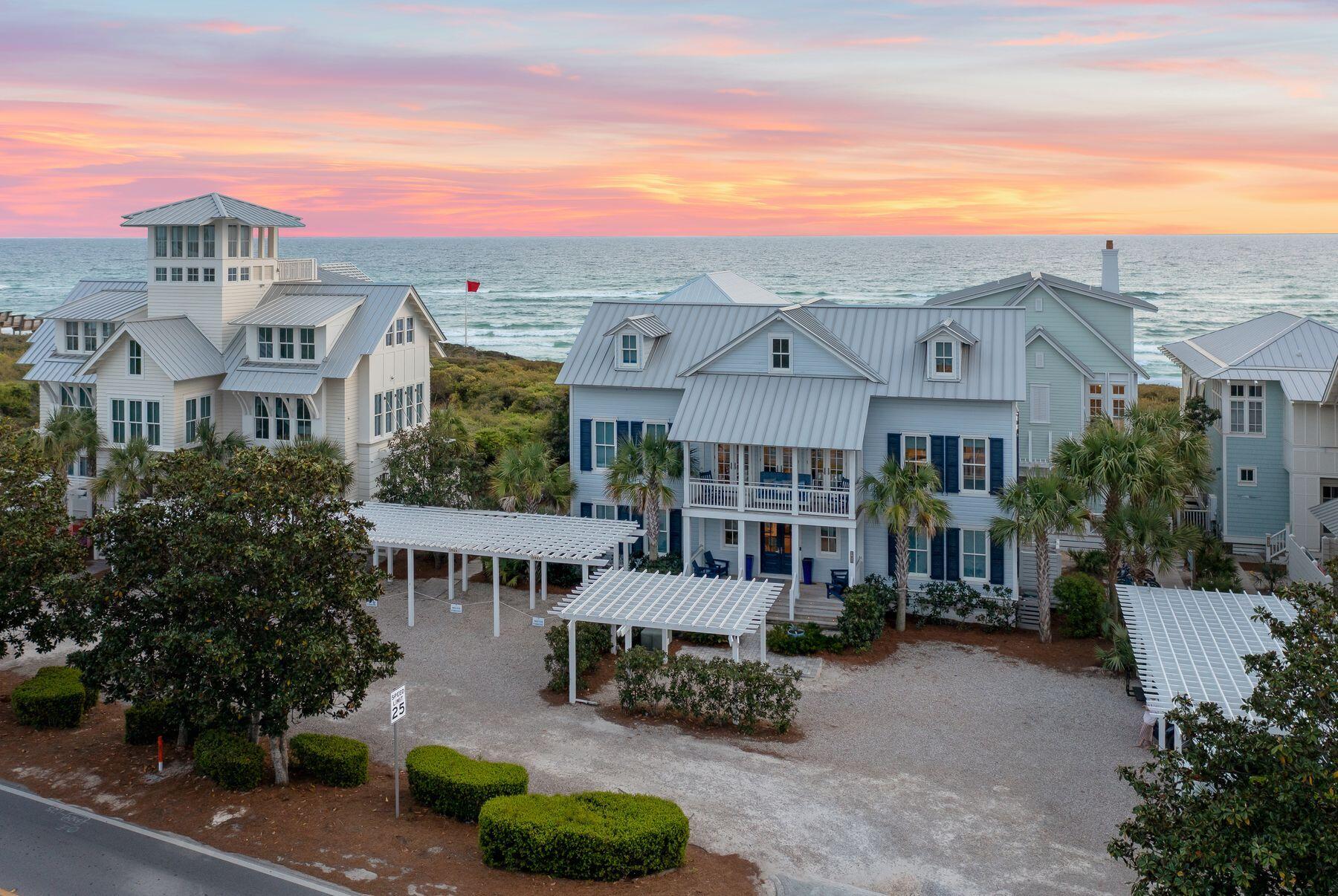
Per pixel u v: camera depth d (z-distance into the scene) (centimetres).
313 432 4466
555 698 3027
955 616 3675
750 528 3962
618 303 4409
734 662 2892
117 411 4450
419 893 1969
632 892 1988
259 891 1969
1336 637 1595
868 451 3819
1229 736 1620
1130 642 3059
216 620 2278
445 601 3862
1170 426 3788
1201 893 1480
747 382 3884
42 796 2367
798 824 2302
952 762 2631
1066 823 2325
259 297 4753
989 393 3634
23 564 2689
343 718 2511
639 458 3891
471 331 16925
